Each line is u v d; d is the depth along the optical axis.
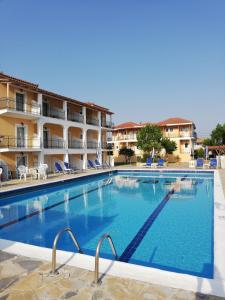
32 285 3.78
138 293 3.51
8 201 12.98
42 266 4.37
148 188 16.94
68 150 26.17
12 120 20.86
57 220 9.52
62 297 3.46
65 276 4.01
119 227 8.53
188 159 45.16
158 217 9.75
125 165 35.06
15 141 21.02
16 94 21.16
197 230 8.09
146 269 4.17
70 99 26.73
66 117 26.23
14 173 19.94
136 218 9.66
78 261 4.51
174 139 45.69
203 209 10.94
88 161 28.70
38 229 8.43
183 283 3.73
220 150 36.12
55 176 19.92
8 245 5.29
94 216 10.03
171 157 45.56
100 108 33.25
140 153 46.50
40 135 22.59
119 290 3.59
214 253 4.76
